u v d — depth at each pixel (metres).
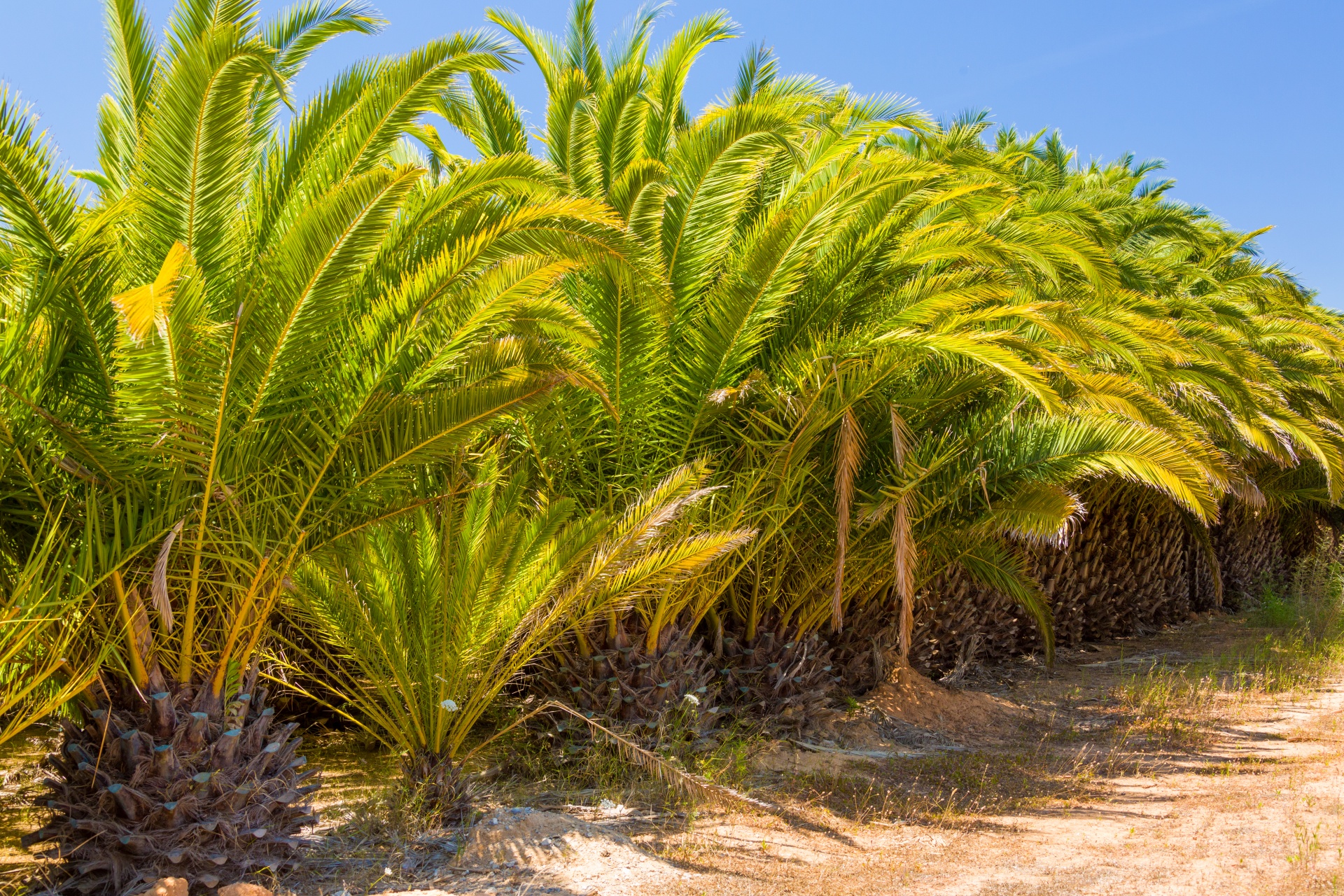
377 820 5.51
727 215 6.97
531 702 7.22
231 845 4.63
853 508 7.60
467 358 5.10
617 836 5.38
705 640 8.28
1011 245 7.91
